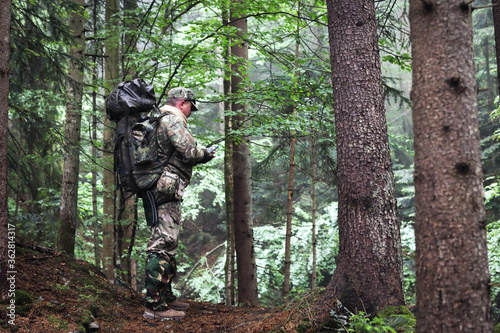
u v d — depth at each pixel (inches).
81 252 416.8
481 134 582.2
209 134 282.2
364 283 134.3
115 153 155.3
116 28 245.4
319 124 241.0
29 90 245.1
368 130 140.3
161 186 143.3
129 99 149.9
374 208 137.0
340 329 122.0
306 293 147.1
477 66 593.0
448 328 81.1
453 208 82.1
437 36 85.9
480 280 81.0
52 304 133.3
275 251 530.6
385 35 241.9
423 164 86.2
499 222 347.6
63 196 238.2
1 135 120.9
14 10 237.9
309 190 623.5
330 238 531.5
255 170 362.0
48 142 261.0
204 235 709.3
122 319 146.5
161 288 148.3
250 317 153.9
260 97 235.8
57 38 245.1
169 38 222.7
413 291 486.9
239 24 280.4
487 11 583.8
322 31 452.8
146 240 365.4
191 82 257.0
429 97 86.0
